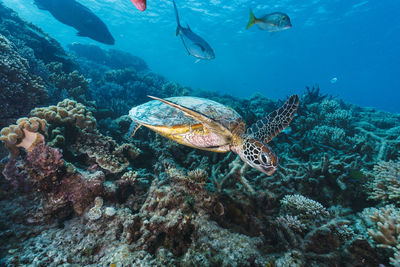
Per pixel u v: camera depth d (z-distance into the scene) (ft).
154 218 11.63
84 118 17.19
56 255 10.07
